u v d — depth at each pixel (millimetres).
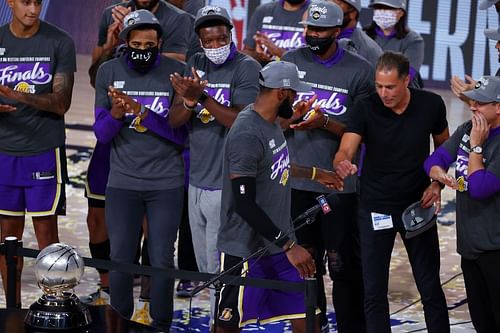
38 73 21281
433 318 19203
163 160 20281
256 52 24781
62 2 47156
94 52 23922
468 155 18078
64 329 13008
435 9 45844
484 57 46000
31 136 21453
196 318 21938
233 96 20188
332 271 20703
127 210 20234
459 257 26938
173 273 16672
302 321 17828
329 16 20016
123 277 20188
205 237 20719
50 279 13062
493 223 17781
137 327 13328
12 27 21266
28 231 27094
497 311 18094
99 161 23344
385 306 19234
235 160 16688
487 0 22562
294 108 19938
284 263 17641
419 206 18562
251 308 17562
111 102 20531
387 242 19141
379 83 18250
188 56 23531
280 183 17281
